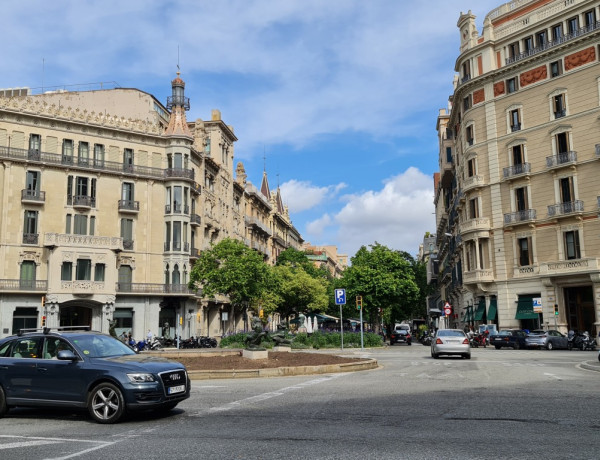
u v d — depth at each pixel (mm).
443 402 11039
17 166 47562
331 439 7602
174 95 59406
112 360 9953
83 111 51344
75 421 9734
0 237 46125
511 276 46406
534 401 11000
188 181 55406
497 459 6379
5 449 7336
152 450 7113
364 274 61406
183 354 22141
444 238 78312
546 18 45125
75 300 48344
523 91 46719
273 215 96375
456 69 54062
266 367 17828
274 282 58750
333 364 18875
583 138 42469
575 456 6492
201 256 52750
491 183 48438
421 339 59625
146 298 52250
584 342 36500
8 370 10180
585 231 42031
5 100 47438
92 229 50781
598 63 41781
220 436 7949
